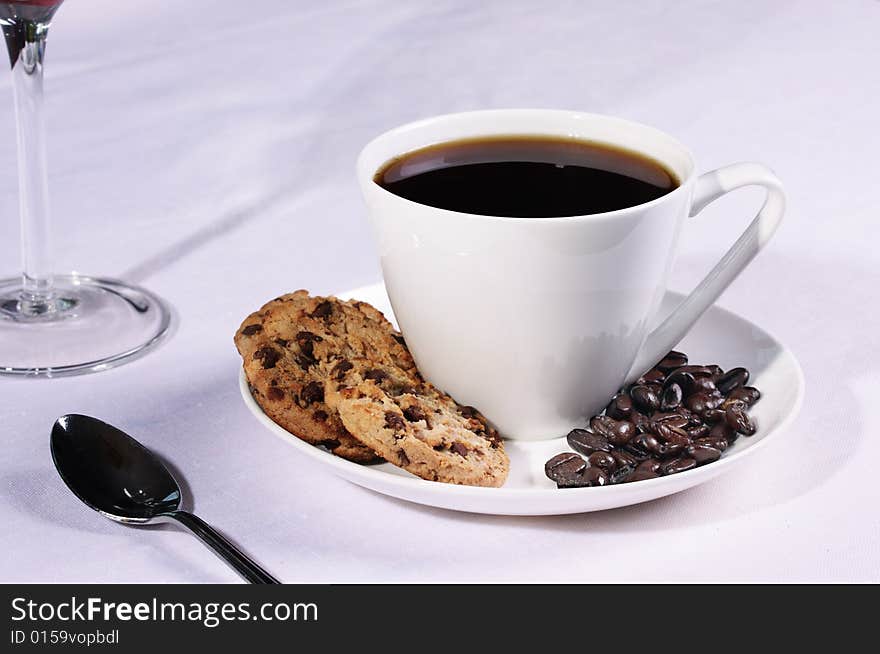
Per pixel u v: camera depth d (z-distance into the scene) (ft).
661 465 2.12
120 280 2.62
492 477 2.11
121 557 2.09
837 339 2.44
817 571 2.06
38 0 2.47
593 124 2.32
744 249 2.26
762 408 2.23
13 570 2.07
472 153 2.31
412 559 2.08
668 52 3.50
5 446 2.25
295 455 2.24
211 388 2.36
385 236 2.18
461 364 2.21
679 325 2.29
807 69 3.34
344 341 2.28
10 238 2.76
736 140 3.02
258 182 2.90
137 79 3.29
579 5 3.97
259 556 2.08
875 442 2.24
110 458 2.19
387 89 3.26
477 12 3.91
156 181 2.90
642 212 2.12
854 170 2.91
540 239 2.10
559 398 2.22
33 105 2.54
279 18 3.83
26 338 2.47
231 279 2.62
